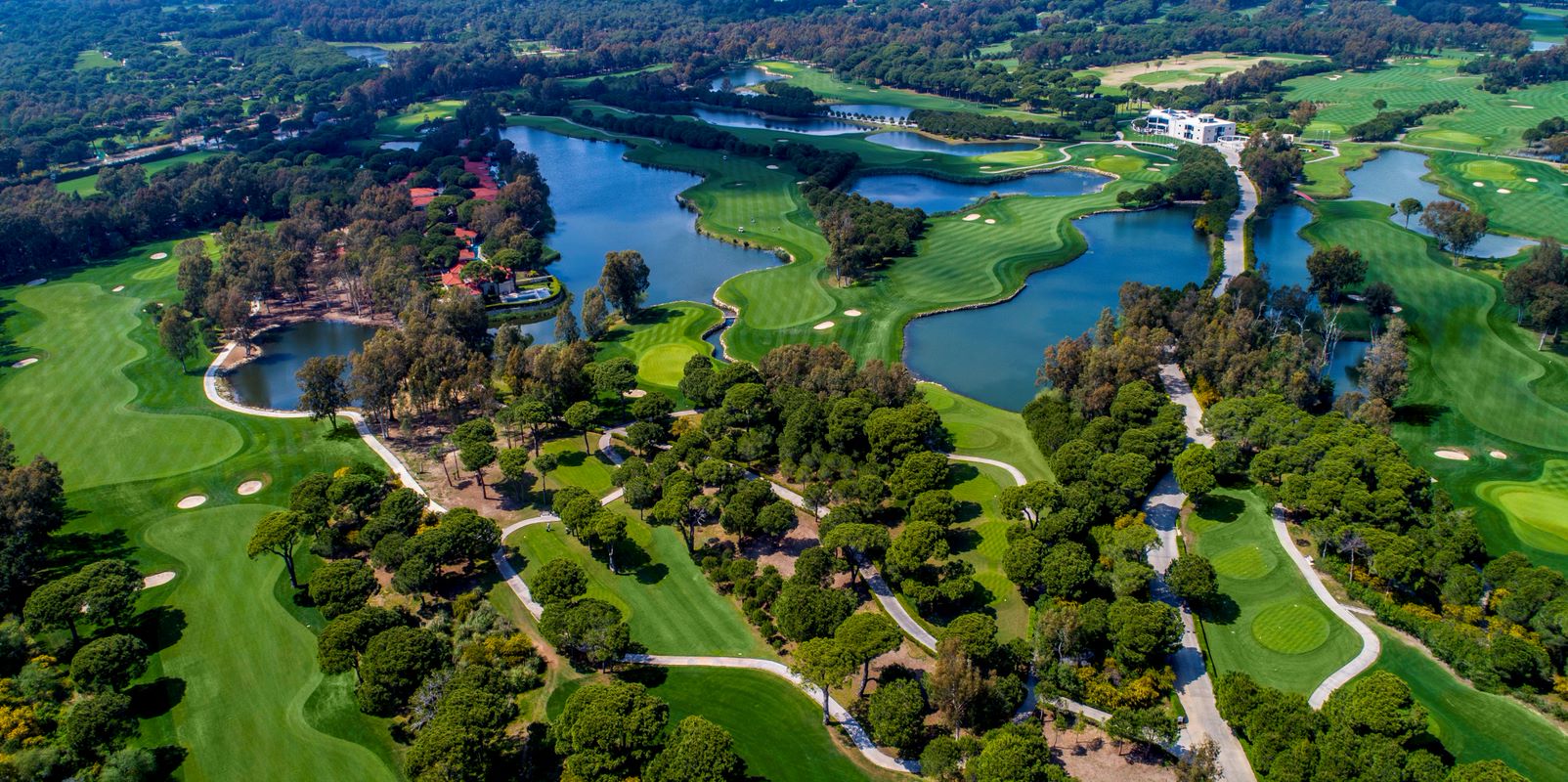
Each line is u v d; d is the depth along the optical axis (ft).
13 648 298.35
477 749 249.14
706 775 236.84
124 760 255.29
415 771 242.78
